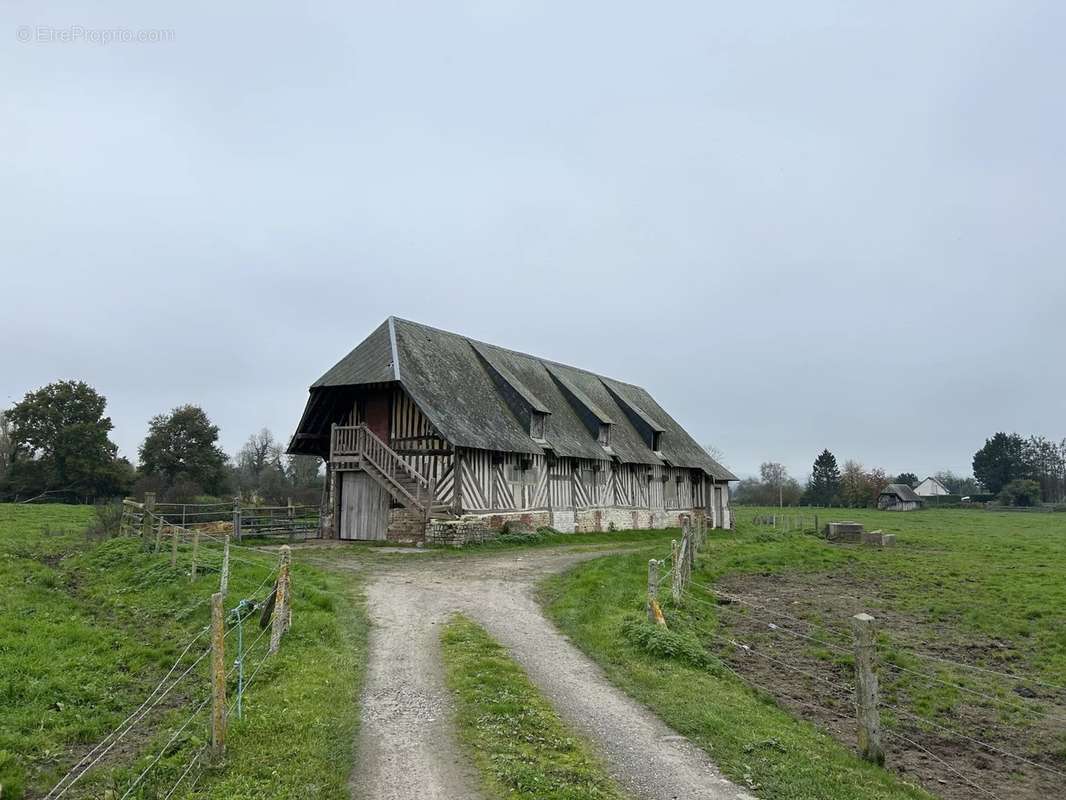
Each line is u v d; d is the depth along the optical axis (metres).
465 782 5.80
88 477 48.19
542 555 19.48
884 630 12.60
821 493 83.81
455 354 26.80
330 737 6.52
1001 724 8.64
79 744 6.84
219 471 54.50
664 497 35.12
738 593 15.61
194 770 5.89
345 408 24.61
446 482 21.69
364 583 14.13
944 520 50.09
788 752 6.80
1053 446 94.62
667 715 7.46
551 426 27.88
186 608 11.23
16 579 13.18
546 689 8.14
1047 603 14.84
